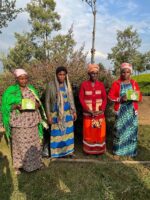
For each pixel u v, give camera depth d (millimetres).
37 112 2250
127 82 2490
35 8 10164
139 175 2225
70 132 2498
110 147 2816
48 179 2158
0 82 2996
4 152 2631
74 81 2797
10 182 2115
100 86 2506
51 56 3123
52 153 2477
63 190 2023
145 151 2752
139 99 2496
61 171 2277
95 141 2555
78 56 3027
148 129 3566
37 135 2248
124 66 2449
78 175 2217
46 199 1917
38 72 2826
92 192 1998
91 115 2508
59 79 2350
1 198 1925
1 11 4305
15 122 2164
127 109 2502
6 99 2178
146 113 4754
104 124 2570
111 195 1938
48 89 2385
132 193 1960
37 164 2246
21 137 2178
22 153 2193
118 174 2236
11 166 2359
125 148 2574
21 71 2182
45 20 10203
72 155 2545
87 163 2424
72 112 2463
